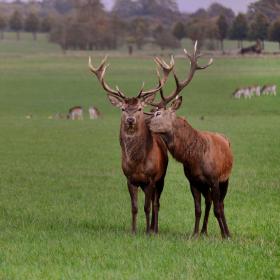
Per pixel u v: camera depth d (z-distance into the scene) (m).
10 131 129.12
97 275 29.05
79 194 57.38
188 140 37.00
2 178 68.38
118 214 46.72
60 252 33.47
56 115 165.50
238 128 124.56
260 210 47.56
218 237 38.31
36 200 54.16
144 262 31.09
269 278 28.56
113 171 73.81
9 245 35.50
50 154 91.69
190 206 49.66
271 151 89.00
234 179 64.31
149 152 38.62
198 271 29.44
